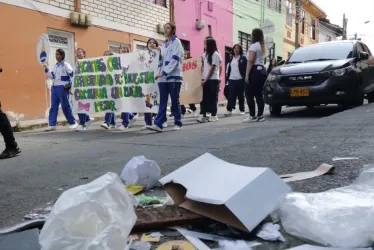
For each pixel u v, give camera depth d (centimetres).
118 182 145
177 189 199
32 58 881
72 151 442
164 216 180
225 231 170
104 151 426
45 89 912
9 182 297
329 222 150
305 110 830
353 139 368
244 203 160
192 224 178
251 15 1995
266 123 611
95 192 137
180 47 583
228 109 845
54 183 285
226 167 193
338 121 517
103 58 677
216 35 1672
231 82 830
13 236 165
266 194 168
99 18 1053
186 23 1455
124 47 791
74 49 984
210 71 715
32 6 876
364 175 204
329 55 714
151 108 633
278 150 343
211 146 406
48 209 222
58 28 940
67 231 129
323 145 350
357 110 638
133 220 146
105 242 129
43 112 908
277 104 694
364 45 811
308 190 214
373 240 145
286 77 667
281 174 258
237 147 378
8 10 827
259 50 631
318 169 255
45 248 129
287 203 164
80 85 712
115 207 139
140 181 246
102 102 689
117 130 673
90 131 672
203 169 195
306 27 3020
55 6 930
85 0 1011
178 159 342
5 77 823
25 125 780
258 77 632
